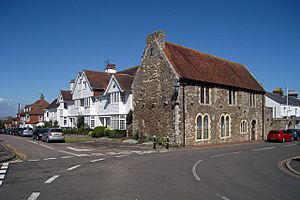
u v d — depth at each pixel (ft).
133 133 97.96
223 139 97.66
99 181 30.83
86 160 49.26
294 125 151.12
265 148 79.25
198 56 103.14
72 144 86.63
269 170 41.27
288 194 26.50
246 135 110.73
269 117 126.93
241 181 32.37
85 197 24.13
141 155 58.34
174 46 96.78
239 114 106.83
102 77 142.82
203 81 89.25
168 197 24.35
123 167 41.14
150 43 93.25
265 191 27.55
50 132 93.97
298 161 51.01
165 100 85.71
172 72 83.87
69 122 159.84
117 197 24.13
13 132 174.81
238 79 110.22
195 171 38.42
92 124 134.51
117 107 116.26
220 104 97.14
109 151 66.59
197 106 87.76
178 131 81.30
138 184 29.48
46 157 53.72
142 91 95.30
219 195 25.43
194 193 25.96
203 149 75.41
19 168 40.04
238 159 53.42
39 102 253.85
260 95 120.67
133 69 141.90
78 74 146.41
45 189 27.04
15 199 23.59
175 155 58.90
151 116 90.68
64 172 36.55
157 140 86.02
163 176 34.24
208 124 91.71
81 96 143.02
